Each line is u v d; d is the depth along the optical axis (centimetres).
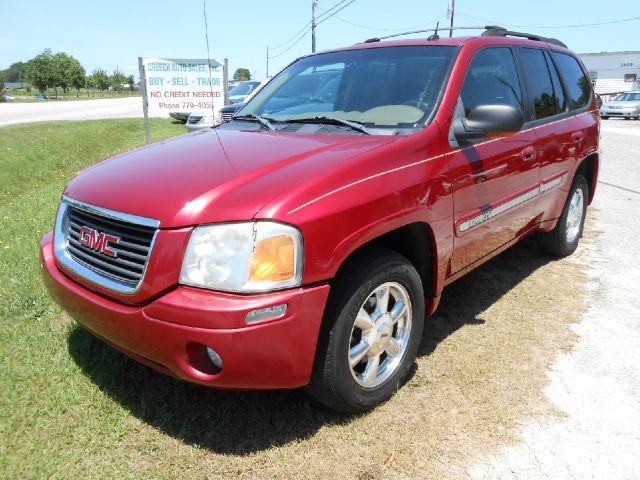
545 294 409
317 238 217
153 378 285
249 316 204
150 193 229
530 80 396
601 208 693
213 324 203
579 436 251
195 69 1066
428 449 241
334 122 302
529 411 268
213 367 220
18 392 269
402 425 256
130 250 227
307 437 247
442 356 317
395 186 250
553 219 445
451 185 287
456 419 261
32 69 8188
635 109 2530
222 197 217
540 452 240
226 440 244
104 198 241
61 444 236
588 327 357
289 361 218
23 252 453
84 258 248
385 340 263
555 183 420
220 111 1092
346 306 233
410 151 268
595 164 505
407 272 266
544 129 395
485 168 316
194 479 221
